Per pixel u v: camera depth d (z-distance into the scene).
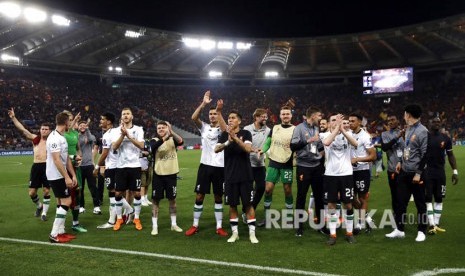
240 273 4.79
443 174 6.88
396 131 7.10
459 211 8.28
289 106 7.53
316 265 5.07
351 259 5.30
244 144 6.25
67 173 6.48
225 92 52.50
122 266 5.07
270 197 7.50
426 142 6.12
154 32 37.88
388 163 7.21
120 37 38.06
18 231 7.12
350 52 44.91
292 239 6.43
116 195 7.30
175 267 5.02
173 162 7.09
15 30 32.09
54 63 40.91
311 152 6.74
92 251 5.77
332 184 6.21
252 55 47.19
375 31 38.66
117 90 47.78
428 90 45.66
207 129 7.18
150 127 41.69
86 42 37.12
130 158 7.31
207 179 6.98
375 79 43.81
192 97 50.75
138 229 7.22
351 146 6.60
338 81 52.53
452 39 38.22
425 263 5.09
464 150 27.31
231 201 6.33
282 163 7.38
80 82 45.34
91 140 8.88
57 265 5.13
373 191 11.14
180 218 8.22
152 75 48.94
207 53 45.88
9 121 34.25
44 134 8.18
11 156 29.73
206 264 5.12
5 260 5.36
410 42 40.84
